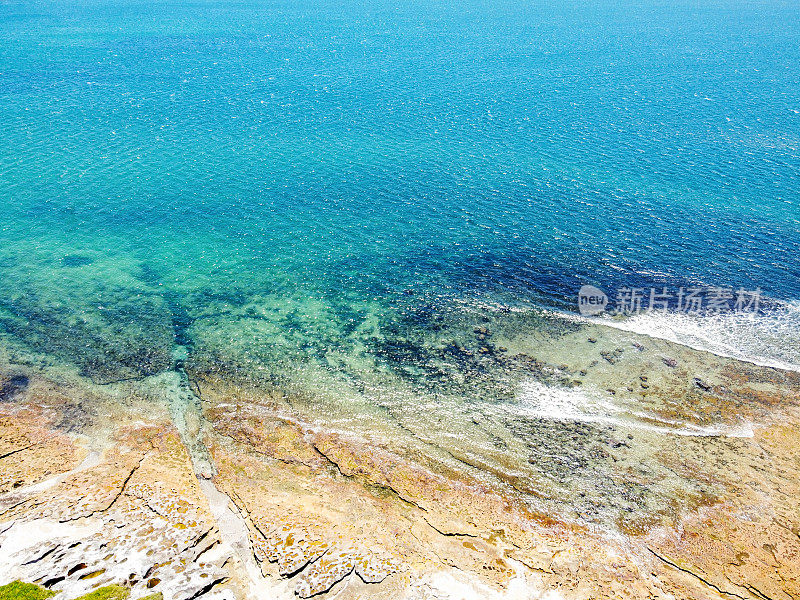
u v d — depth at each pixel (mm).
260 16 189375
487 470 30922
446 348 40219
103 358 38250
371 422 33906
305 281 47500
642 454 32062
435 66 119625
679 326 42375
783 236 54094
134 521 26625
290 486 29391
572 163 70062
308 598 23922
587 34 160875
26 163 66688
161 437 32062
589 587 25172
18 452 30391
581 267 49562
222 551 25766
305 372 37719
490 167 68938
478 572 25562
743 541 27359
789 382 37094
